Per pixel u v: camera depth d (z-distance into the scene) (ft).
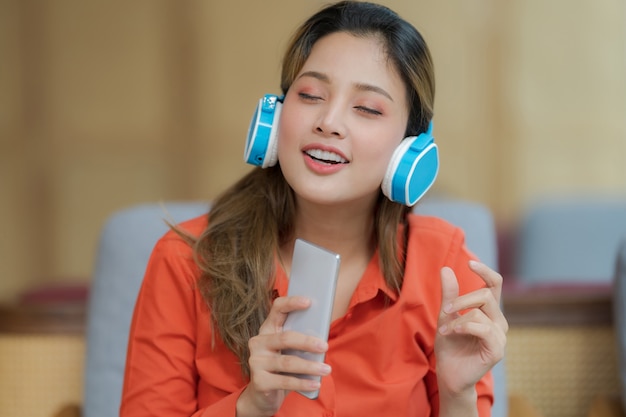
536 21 22.94
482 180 23.15
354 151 5.37
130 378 5.94
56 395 8.13
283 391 5.25
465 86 22.94
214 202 6.43
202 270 5.94
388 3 22.70
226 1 22.54
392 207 6.04
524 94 23.06
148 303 6.04
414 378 5.96
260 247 5.94
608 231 14.94
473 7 22.76
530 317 8.39
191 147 22.79
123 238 7.60
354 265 6.18
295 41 5.73
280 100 5.63
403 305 6.02
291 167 5.44
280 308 5.05
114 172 22.75
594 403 7.86
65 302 8.23
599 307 8.43
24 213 22.74
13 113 22.54
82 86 22.57
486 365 5.27
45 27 22.41
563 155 23.26
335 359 5.94
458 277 6.24
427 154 5.51
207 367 5.90
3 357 8.16
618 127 23.30
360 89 5.39
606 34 23.06
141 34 22.56
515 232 17.07
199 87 22.71
